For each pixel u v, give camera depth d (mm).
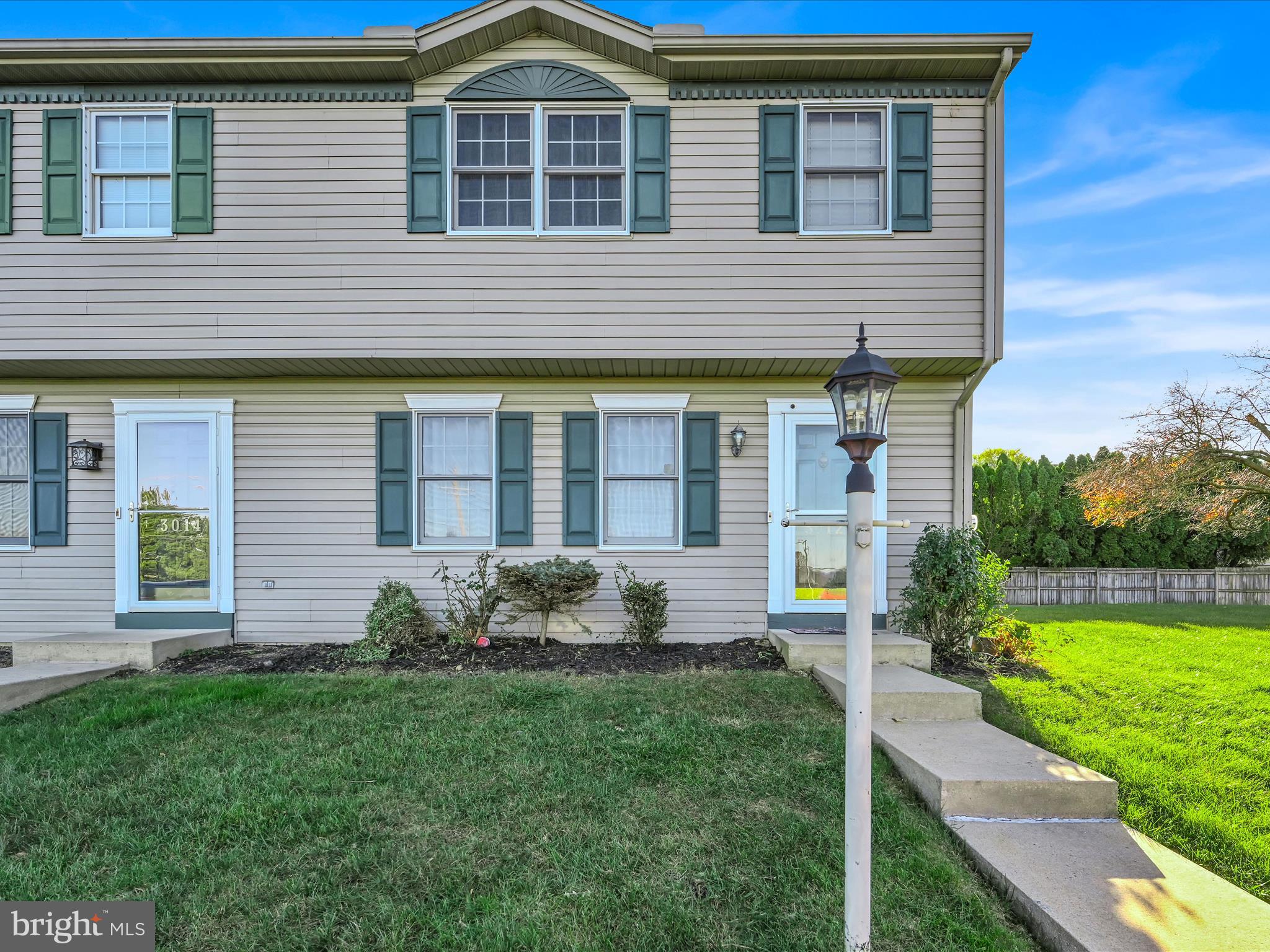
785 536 7293
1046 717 5027
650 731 4516
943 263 6703
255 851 3166
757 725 4625
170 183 6859
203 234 6758
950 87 6738
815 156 6883
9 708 5113
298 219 6766
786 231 6754
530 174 6902
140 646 6262
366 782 3816
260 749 4238
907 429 7293
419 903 2809
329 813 3471
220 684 5516
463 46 6723
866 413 2467
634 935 2629
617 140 6930
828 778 3889
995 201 6617
